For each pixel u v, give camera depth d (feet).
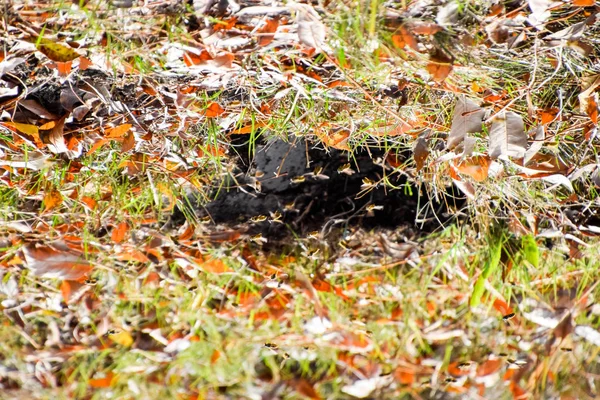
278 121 9.67
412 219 9.77
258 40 9.39
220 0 9.34
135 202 9.70
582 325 9.77
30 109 9.49
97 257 9.68
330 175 9.80
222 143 9.71
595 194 9.67
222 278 9.76
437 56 9.39
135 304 9.82
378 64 9.41
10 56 9.39
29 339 9.82
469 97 9.55
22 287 9.73
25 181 9.62
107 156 9.65
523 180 9.68
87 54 9.39
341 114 9.64
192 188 9.75
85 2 9.30
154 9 9.35
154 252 9.68
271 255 9.73
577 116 9.57
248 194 9.78
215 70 9.48
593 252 9.71
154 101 9.58
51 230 9.64
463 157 9.60
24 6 9.30
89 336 9.82
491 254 9.70
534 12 9.36
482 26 9.39
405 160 9.75
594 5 9.43
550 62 9.52
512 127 9.50
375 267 9.73
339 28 9.36
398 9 9.36
